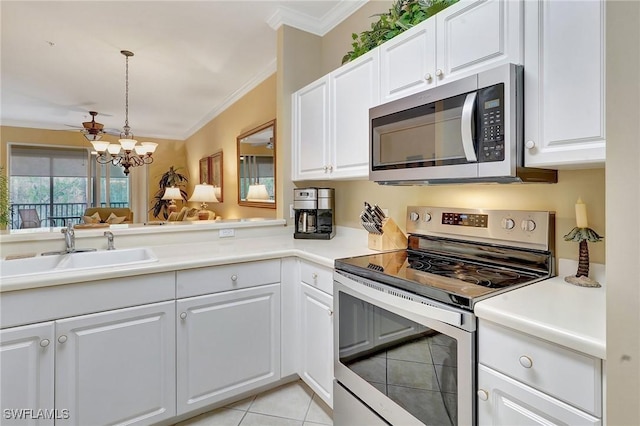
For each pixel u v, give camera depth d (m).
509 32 1.18
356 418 1.53
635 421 0.66
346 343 1.59
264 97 3.76
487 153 1.18
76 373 1.45
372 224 1.96
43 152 6.49
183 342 1.71
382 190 2.21
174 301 1.68
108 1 2.40
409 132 1.49
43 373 1.38
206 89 4.27
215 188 5.28
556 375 0.86
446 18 1.41
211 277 1.78
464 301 1.07
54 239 1.90
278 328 2.01
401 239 1.97
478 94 1.20
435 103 1.37
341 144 2.06
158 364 1.64
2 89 4.31
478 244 1.57
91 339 1.47
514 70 1.13
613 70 0.68
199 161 6.31
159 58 3.34
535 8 1.11
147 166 7.17
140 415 1.60
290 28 2.66
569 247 1.31
